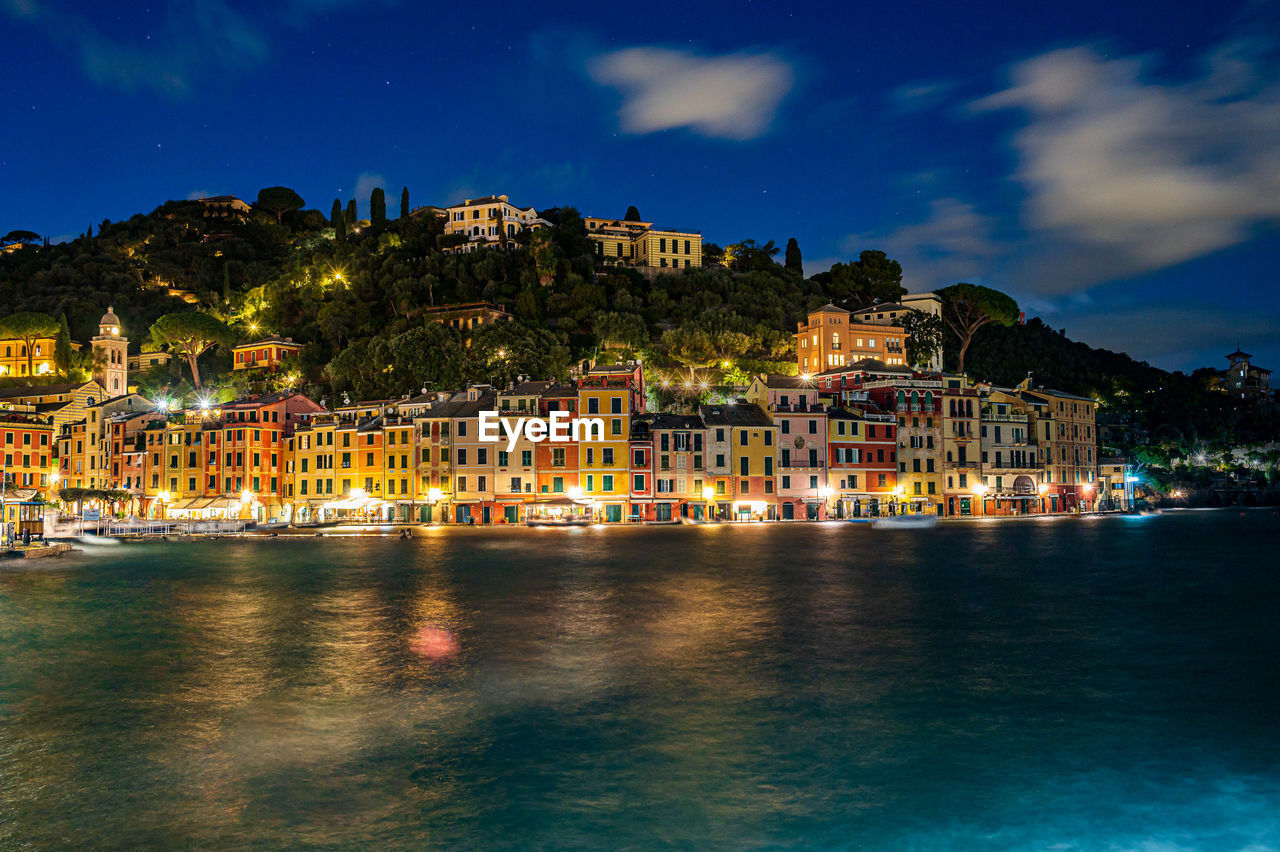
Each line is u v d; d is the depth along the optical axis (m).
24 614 49.72
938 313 190.88
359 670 36.19
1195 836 21.19
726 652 39.12
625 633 43.28
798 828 21.64
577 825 21.83
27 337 193.38
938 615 48.00
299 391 155.00
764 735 28.00
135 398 161.88
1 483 123.56
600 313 177.88
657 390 150.50
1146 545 87.81
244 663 37.47
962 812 22.47
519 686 33.66
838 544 89.50
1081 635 42.66
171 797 23.47
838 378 143.00
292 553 86.25
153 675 35.53
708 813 22.48
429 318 183.50
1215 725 28.84
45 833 21.45
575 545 89.94
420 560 76.88
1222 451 189.25
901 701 31.52
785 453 126.31
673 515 123.88
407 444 129.00
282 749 27.00
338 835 21.36
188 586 61.09
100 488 134.62
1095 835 21.25
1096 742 27.28
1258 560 74.12
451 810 22.69
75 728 28.95
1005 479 139.75
